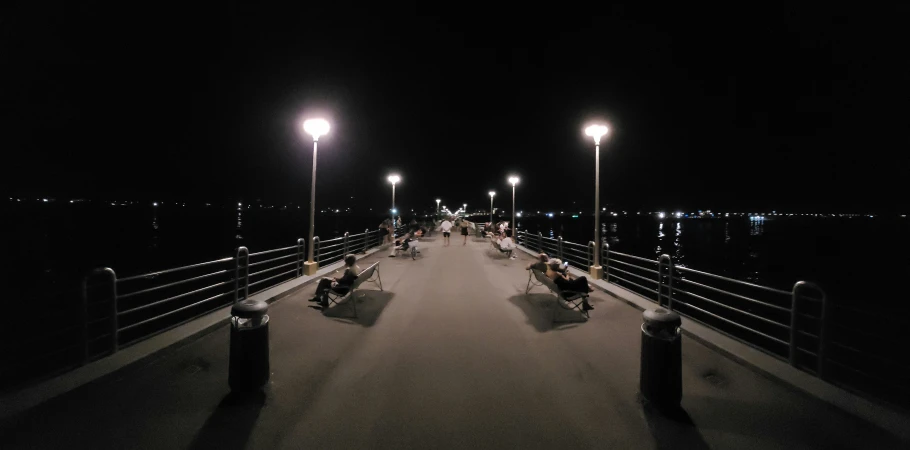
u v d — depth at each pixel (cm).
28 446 342
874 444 357
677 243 8456
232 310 431
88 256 5497
